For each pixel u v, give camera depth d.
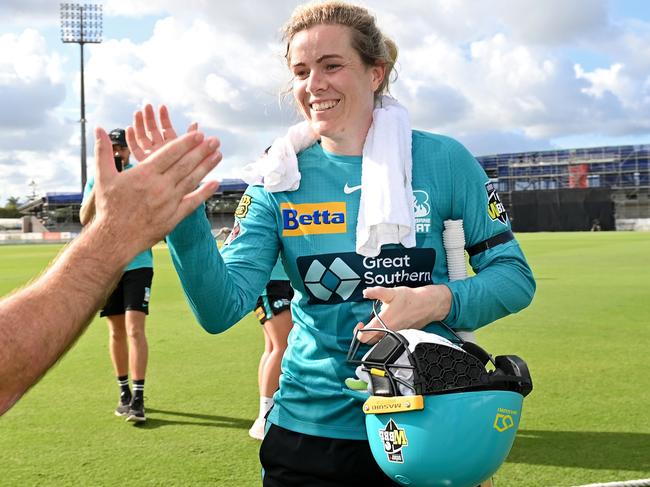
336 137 2.04
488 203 2.10
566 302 9.68
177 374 5.68
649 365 5.61
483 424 1.61
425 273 2.06
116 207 1.04
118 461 3.58
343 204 2.04
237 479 3.30
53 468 3.48
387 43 2.17
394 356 1.67
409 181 2.01
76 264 1.02
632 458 3.48
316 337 2.05
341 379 2.01
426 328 2.00
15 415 4.50
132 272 4.45
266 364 4.02
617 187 62.31
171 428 4.18
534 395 4.71
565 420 4.13
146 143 1.38
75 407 4.70
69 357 6.51
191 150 1.08
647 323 7.78
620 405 4.43
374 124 2.04
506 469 3.36
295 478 2.05
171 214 1.07
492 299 1.97
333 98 1.99
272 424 2.15
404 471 1.67
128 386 4.57
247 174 2.15
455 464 1.62
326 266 2.04
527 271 2.09
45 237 50.81
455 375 1.65
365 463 1.99
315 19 1.97
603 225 51.28
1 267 19.77
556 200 52.09
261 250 2.09
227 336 7.58
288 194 2.08
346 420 1.99
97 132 1.06
